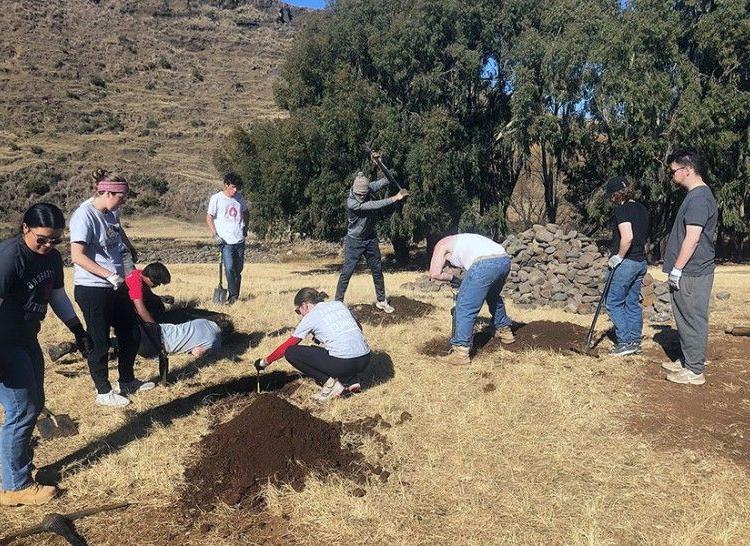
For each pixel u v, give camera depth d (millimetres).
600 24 23891
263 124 29094
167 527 3752
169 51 128000
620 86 22859
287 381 6180
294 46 29359
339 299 8438
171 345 6746
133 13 139625
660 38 22609
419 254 35438
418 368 6363
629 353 6566
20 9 119625
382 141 25141
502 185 29734
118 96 100500
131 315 5738
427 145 24781
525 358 6570
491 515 3789
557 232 11508
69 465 4477
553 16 25016
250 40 144750
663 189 24281
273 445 4363
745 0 22438
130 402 5609
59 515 3732
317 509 3850
